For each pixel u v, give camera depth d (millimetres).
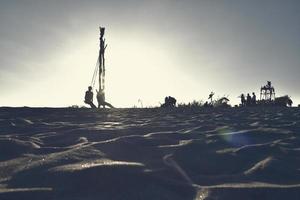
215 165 4055
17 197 2936
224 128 6871
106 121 9320
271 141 5457
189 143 4973
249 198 3041
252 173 3730
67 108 14836
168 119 9609
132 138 5297
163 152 4551
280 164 3975
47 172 3461
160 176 3457
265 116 10445
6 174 3484
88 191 3080
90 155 4137
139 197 2998
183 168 3867
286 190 3166
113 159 4094
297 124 7512
